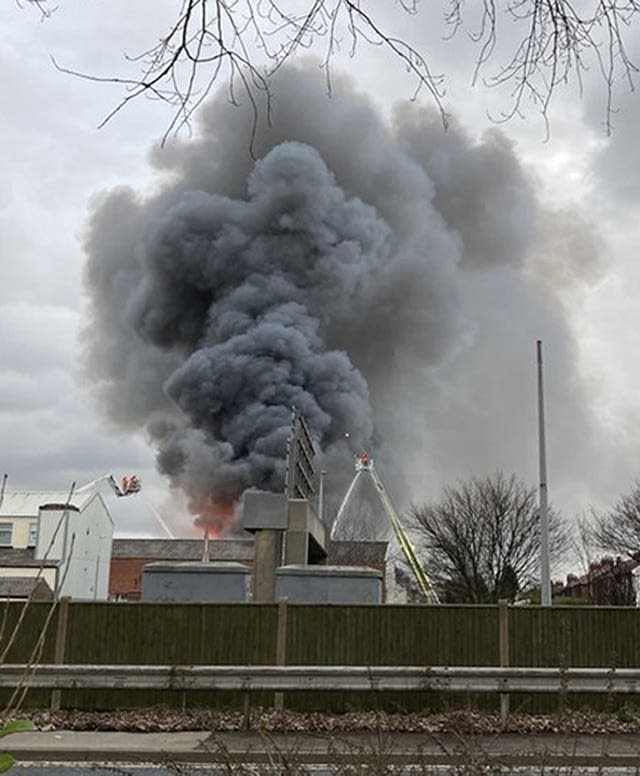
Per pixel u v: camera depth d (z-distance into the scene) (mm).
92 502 51094
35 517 52438
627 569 52906
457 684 11422
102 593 52062
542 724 11133
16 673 11680
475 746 5512
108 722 11547
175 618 13391
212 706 12727
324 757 8898
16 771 9227
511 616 13477
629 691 11492
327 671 11508
